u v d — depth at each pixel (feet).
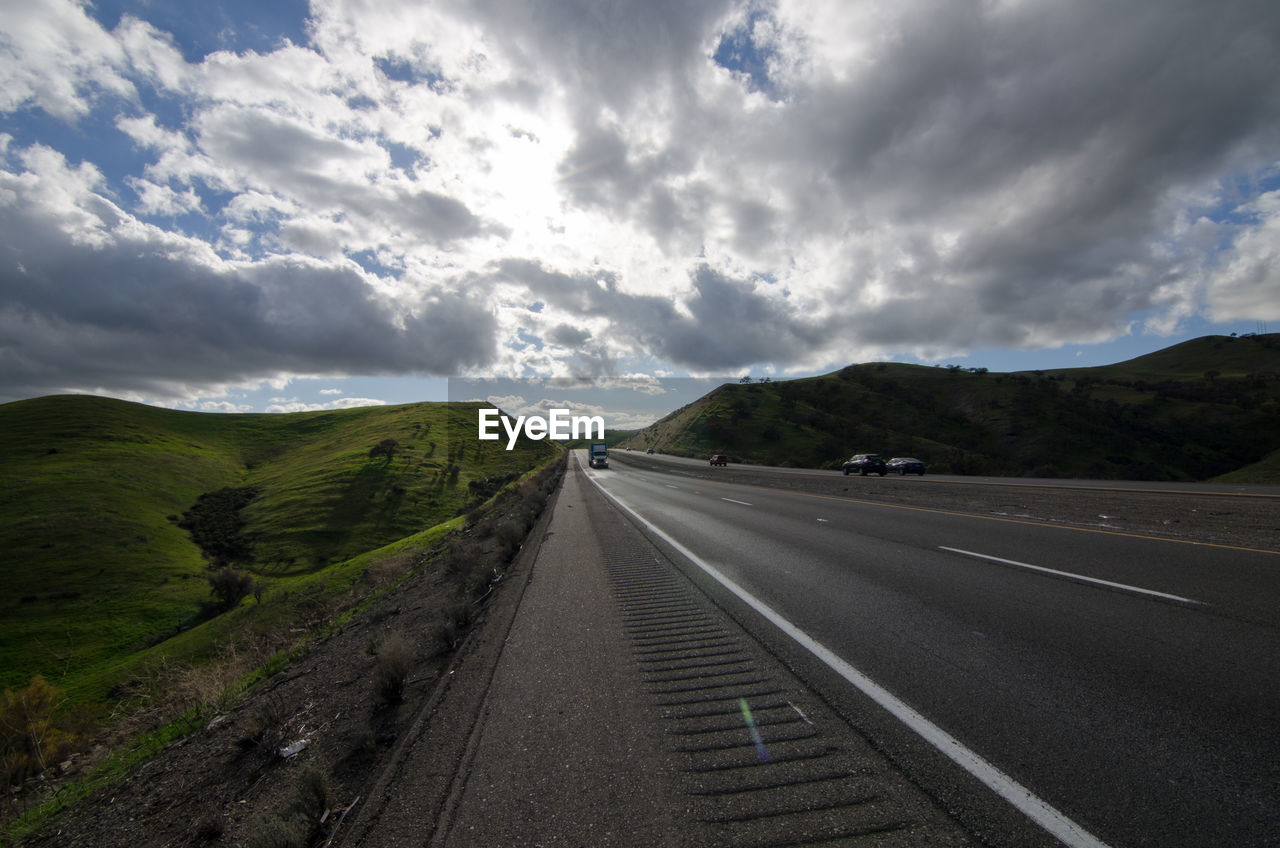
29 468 198.18
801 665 13.93
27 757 21.83
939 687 12.17
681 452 316.81
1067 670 12.77
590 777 9.43
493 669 15.19
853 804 8.14
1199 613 16.51
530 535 45.65
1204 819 7.46
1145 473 207.72
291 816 8.97
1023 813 7.72
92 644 87.10
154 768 14.51
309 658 23.48
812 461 255.29
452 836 8.13
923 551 28.66
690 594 22.52
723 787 8.81
